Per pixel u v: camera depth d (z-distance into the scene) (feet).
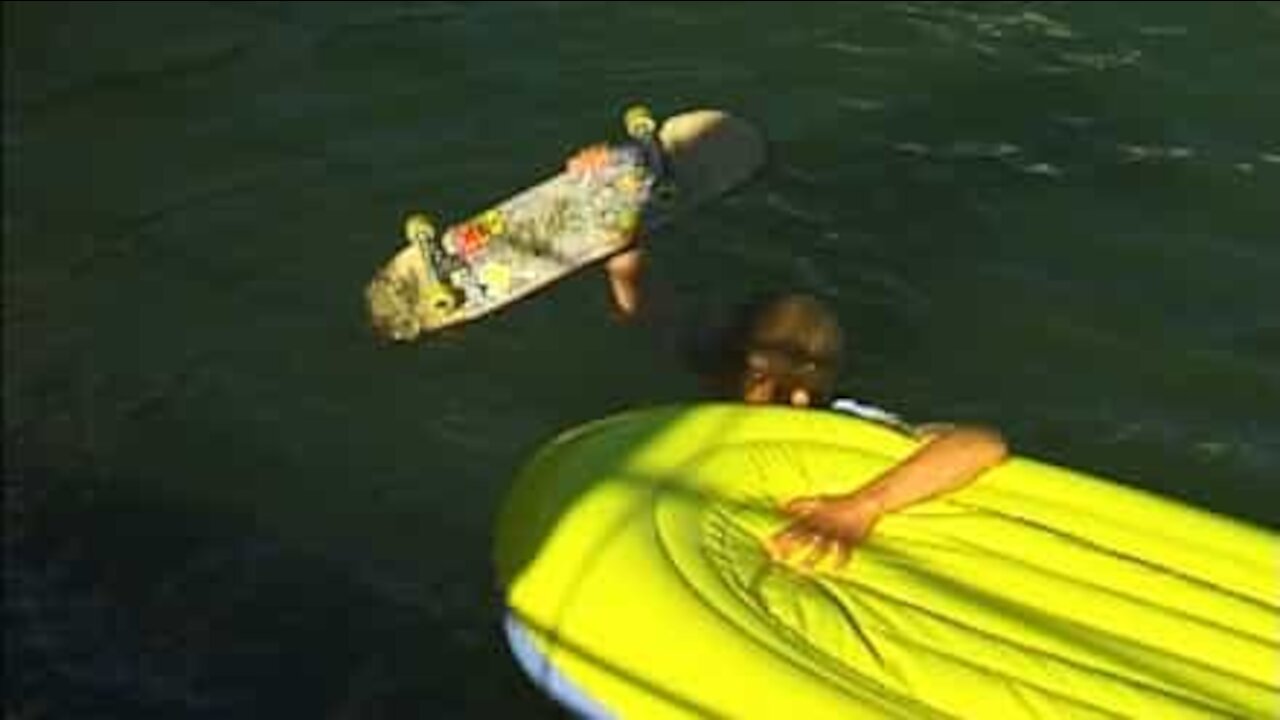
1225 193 23.76
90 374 24.03
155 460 22.79
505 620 17.93
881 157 25.09
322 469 22.26
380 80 27.89
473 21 28.78
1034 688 16.52
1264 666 16.71
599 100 26.78
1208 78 25.53
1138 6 26.96
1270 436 20.90
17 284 25.53
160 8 30.68
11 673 20.62
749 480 18.60
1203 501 20.29
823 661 16.75
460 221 25.08
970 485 18.45
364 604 20.76
